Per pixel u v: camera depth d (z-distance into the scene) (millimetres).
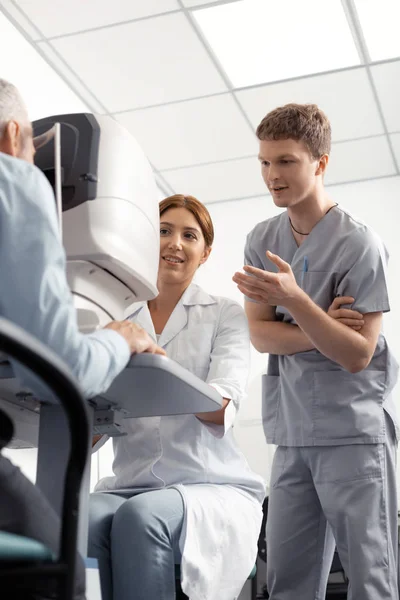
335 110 4125
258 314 2010
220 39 3500
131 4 3250
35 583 632
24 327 795
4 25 3393
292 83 3869
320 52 3611
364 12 3320
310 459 1876
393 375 1923
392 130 4316
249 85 3881
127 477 1598
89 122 1182
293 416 1907
